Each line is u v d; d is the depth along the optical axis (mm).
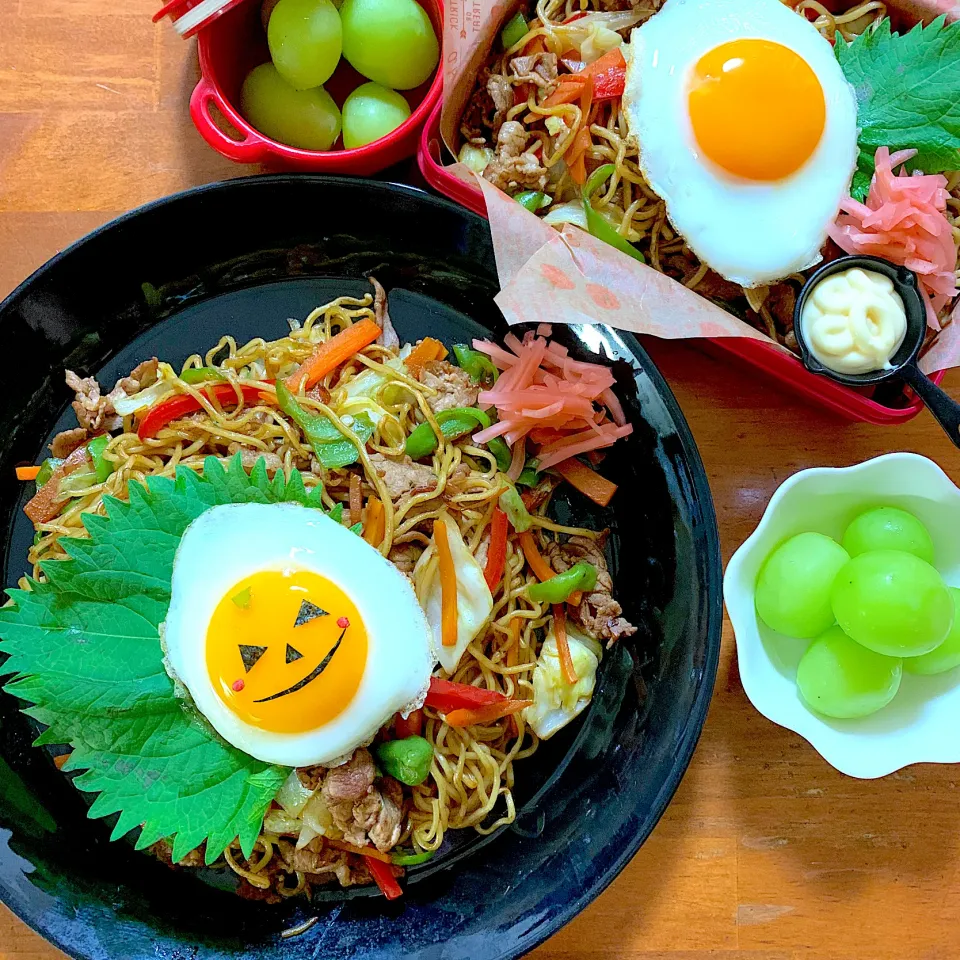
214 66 331
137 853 327
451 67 330
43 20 358
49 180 358
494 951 305
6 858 301
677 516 318
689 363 361
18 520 346
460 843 337
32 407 343
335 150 359
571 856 317
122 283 338
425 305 360
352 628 295
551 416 329
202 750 302
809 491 323
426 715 326
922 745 322
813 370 326
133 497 306
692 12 331
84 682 298
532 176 342
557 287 321
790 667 334
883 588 298
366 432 336
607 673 344
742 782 348
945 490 321
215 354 355
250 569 300
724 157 323
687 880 345
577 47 349
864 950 345
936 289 328
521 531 336
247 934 320
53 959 334
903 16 344
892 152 329
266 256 348
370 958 312
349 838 307
